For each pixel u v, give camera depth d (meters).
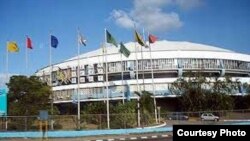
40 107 50.81
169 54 96.19
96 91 96.19
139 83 94.31
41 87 53.19
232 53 102.25
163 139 31.03
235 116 57.06
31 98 51.41
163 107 94.69
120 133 41.12
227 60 100.81
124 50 55.94
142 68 94.88
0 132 36.59
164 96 90.62
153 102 58.81
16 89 51.59
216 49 107.88
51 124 40.09
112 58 96.44
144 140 30.52
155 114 57.09
